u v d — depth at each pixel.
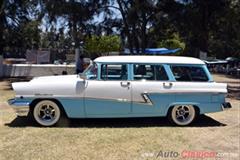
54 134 8.38
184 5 25.34
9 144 7.51
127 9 26.44
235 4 28.97
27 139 7.91
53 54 28.88
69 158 6.64
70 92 9.11
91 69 9.36
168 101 9.37
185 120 9.52
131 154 6.93
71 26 25.91
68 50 29.08
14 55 37.72
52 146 7.39
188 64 9.52
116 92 9.20
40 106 9.19
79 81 9.17
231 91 18.95
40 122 9.19
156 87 9.30
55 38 27.67
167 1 25.05
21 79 23.97
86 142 7.71
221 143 7.83
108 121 9.93
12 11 32.25
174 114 9.45
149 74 9.40
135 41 27.58
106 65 9.30
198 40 29.41
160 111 9.37
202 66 9.59
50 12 24.84
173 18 25.81
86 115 9.22
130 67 9.35
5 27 34.00
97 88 9.16
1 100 13.73
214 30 33.44
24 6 32.28
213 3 25.66
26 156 6.73
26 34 36.88
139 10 25.02
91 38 28.06
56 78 9.46
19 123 9.56
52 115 9.24
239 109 12.43
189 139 8.11
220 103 9.52
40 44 40.59
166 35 29.20
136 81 9.31
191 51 33.16
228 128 9.31
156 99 9.32
